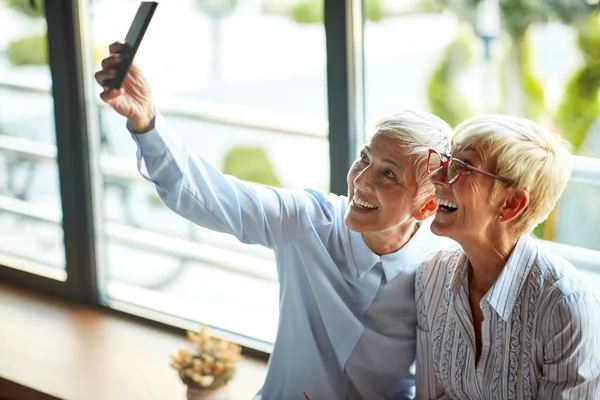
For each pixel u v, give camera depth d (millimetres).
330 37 1934
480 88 4332
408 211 1518
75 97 2373
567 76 3928
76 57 2338
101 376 2146
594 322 1406
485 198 1400
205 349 1785
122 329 2385
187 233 4387
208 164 1583
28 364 2199
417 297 1599
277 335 1711
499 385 1489
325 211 1646
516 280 1441
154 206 4645
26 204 3141
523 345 1450
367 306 1636
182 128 5270
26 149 3158
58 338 2336
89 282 2500
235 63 5473
